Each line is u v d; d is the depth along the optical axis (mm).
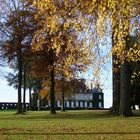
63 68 20016
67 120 36188
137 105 72812
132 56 17859
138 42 18000
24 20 52188
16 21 52594
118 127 26172
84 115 44969
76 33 16922
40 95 81938
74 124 29562
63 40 17547
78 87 66625
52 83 53281
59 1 16047
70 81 64500
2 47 54312
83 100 110000
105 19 15477
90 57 18062
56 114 49906
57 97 76438
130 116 38594
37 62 53500
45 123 31531
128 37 17109
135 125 27562
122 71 39031
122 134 22031
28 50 52500
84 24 16281
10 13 53219
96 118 38500
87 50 17703
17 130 24828
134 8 15219
